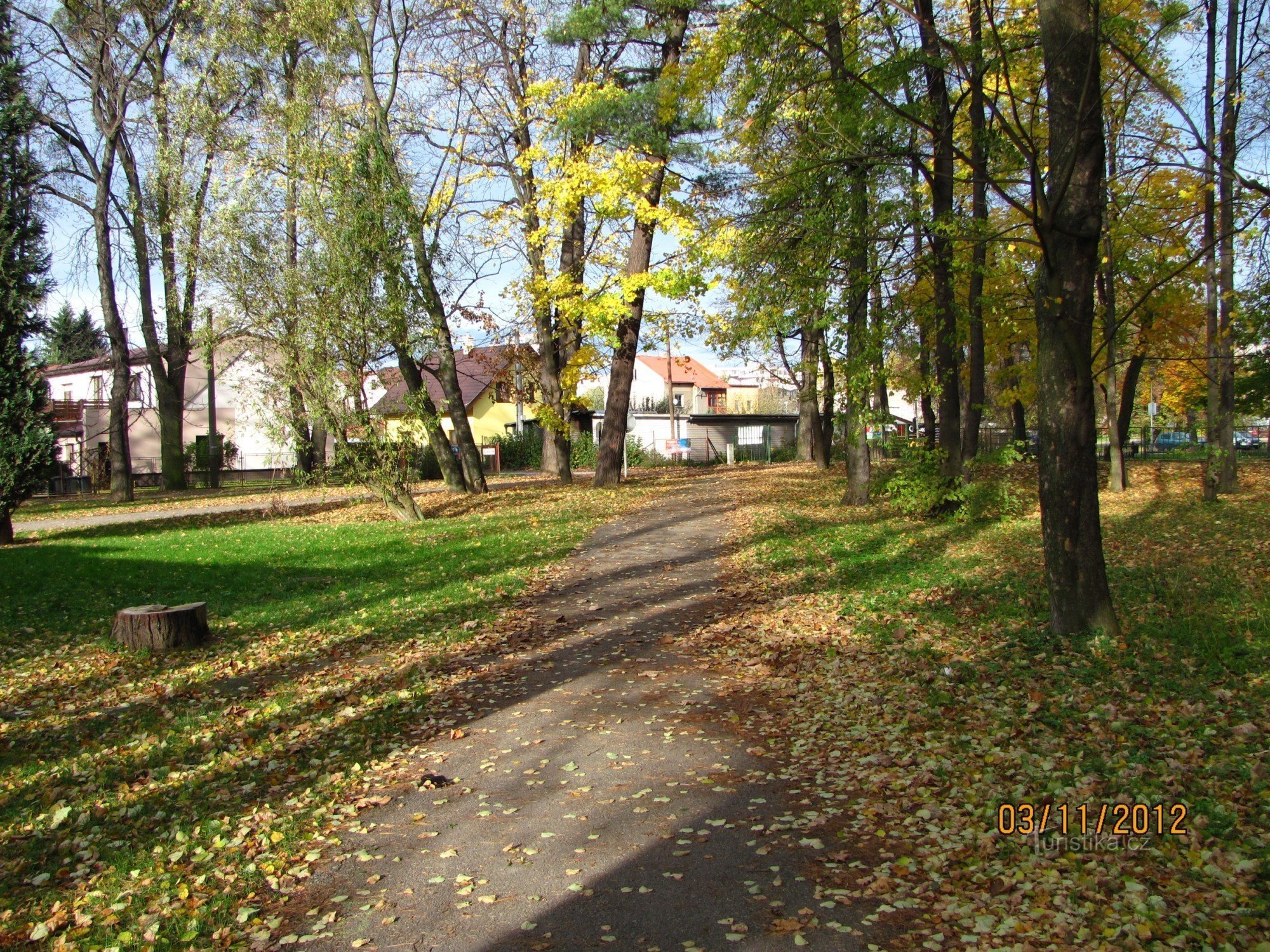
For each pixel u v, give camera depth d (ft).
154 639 31.07
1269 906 11.60
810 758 18.89
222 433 170.50
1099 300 57.77
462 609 36.04
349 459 65.51
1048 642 24.73
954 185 51.83
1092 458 24.97
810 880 13.60
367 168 59.52
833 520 56.49
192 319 64.34
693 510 67.41
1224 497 56.95
